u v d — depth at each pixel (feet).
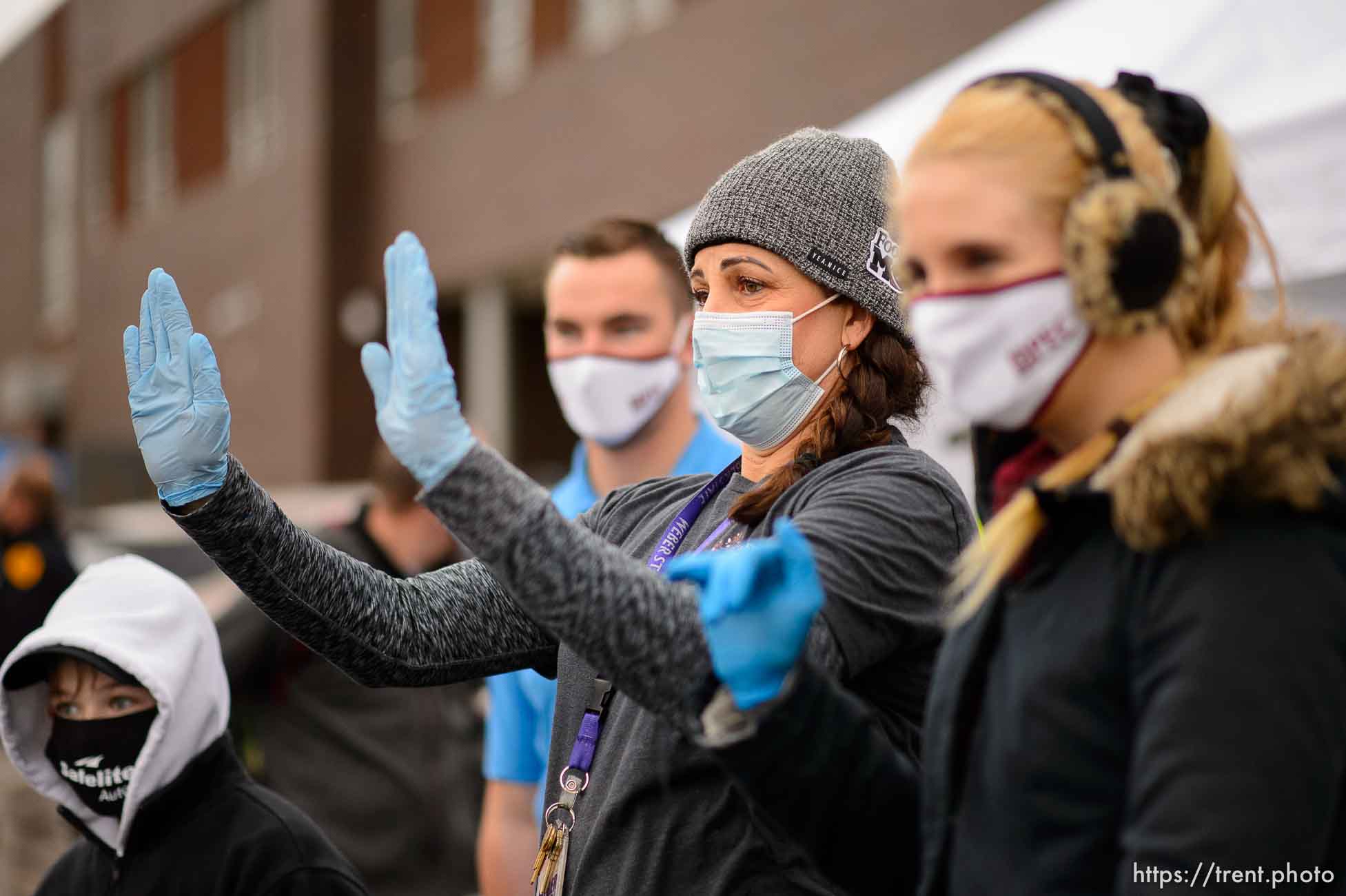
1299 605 5.29
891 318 9.03
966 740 6.20
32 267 115.24
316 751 17.53
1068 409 6.13
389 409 6.63
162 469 8.32
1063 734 5.72
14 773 41.73
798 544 6.11
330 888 10.82
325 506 37.83
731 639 6.13
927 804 6.35
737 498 9.00
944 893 6.25
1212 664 5.30
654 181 54.90
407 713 18.01
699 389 9.40
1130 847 5.36
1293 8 13.66
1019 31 16.30
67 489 83.10
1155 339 6.04
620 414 14.61
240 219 83.51
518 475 6.63
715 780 7.85
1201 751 5.23
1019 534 6.09
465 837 18.29
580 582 6.45
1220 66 14.14
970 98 6.20
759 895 7.61
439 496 6.48
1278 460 5.32
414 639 8.98
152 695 10.98
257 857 10.82
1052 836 5.72
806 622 6.13
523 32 63.67
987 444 6.76
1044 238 5.91
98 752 11.22
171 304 8.60
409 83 73.51
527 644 9.31
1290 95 13.56
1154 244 5.80
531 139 63.16
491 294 71.46
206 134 87.71
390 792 17.63
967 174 5.95
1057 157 5.92
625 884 7.88
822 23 44.88
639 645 6.48
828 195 9.00
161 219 93.66
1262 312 6.58
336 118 75.72
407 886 17.66
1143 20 14.90
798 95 46.37
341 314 76.43
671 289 14.71
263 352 81.30
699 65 51.80
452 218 69.77
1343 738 5.26
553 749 8.89
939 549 8.23
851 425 8.85
